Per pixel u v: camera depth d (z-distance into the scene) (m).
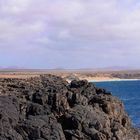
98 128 37.38
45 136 33.72
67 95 41.47
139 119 74.44
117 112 43.06
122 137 39.28
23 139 33.16
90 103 42.72
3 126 32.62
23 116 36.38
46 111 37.84
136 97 140.88
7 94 41.34
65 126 37.25
